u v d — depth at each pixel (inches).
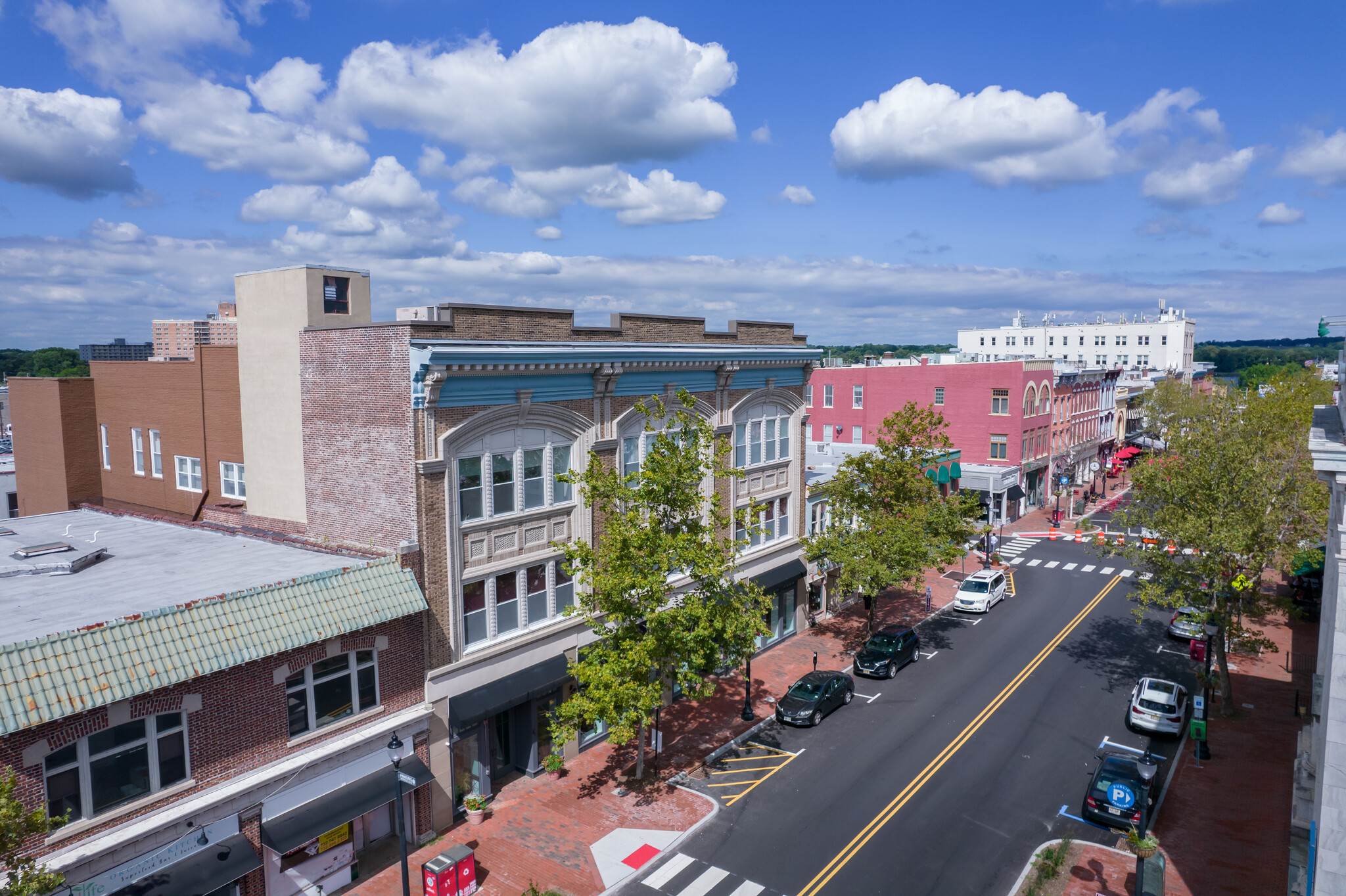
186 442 1245.7
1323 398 2122.3
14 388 1489.9
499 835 837.2
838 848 806.5
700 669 945.5
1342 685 497.4
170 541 980.6
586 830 844.6
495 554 912.9
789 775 960.9
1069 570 2004.2
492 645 911.0
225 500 1190.9
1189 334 5354.3
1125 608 1670.8
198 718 650.2
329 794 737.6
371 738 768.9
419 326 806.5
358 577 772.6
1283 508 1095.6
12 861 480.4
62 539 988.6
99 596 727.1
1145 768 799.1
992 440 2561.5
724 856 794.8
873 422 2763.3
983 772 964.0
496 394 887.1
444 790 848.9
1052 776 951.6
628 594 880.3
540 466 963.3
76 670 570.6
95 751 595.2
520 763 971.9
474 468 886.4
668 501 898.1
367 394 861.8
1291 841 716.7
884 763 987.3
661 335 1114.1
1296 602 1599.4
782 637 1451.8
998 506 2447.1
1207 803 891.4
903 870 768.9
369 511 879.1
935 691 1222.3
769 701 1179.9
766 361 1306.6
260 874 692.1
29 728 547.8
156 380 1284.4
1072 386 3004.4
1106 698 1191.6
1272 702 1179.3
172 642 628.1
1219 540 1031.6
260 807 688.4
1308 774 711.1
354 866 761.6
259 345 1041.5
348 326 889.5
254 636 674.2
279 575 800.9
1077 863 775.7
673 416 1071.6
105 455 1424.7
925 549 1347.2
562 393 964.0
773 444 1393.9
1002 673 1299.2
